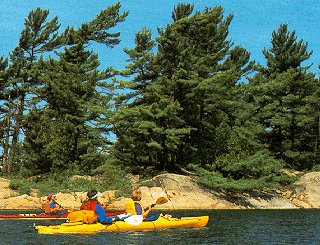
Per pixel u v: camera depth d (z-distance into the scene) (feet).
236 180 126.31
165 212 93.61
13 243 44.29
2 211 92.63
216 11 153.28
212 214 89.81
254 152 140.15
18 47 159.53
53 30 166.20
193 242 46.57
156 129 123.44
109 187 118.93
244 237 51.80
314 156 161.07
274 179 123.95
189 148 135.95
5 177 142.20
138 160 135.95
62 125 142.10
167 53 135.03
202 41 156.87
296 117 160.97
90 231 51.67
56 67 155.84
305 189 127.85
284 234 55.42
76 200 108.58
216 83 131.23
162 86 130.93
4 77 154.51
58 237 47.88
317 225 67.31
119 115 129.80
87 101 149.69
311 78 167.53
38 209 99.81
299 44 182.39
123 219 54.29
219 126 137.69
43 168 151.74
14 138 155.63
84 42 164.55
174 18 170.19
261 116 161.17
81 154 144.66
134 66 138.10
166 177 117.29
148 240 46.73
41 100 159.43
